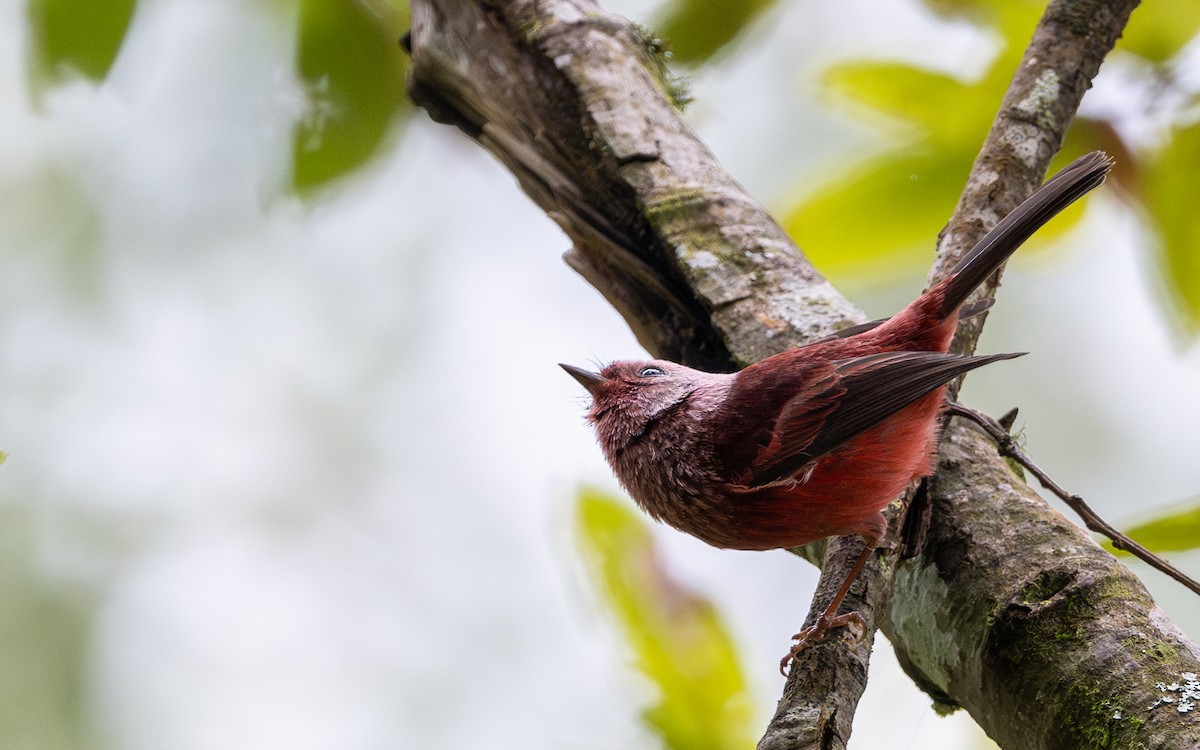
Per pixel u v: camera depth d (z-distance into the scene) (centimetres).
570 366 920
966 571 732
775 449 777
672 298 942
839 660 691
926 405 769
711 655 782
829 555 791
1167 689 629
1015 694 685
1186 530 727
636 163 945
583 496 808
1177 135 844
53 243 1341
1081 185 780
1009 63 904
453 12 984
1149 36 853
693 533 850
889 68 898
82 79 891
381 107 976
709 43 1016
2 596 1216
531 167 975
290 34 1153
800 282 902
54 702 1173
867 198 887
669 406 839
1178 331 855
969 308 834
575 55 974
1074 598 683
